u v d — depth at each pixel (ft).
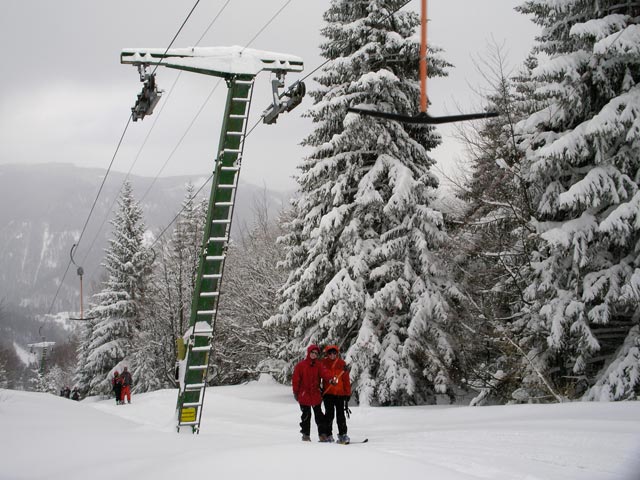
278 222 141.59
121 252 160.76
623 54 50.93
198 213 146.61
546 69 55.16
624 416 39.06
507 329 62.54
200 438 31.94
